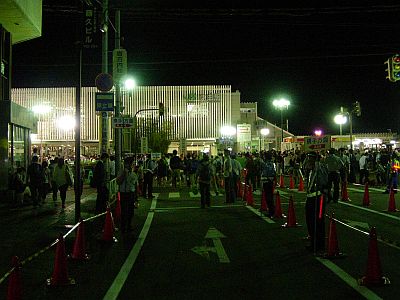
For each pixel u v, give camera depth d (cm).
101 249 1106
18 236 1285
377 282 772
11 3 1855
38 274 889
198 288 771
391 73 2403
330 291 744
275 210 1605
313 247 1048
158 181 3158
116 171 2258
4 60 2175
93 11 1680
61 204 2081
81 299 723
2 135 2048
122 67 2312
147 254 1046
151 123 6100
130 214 1346
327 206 1853
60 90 6131
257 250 1068
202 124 6303
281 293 736
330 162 1936
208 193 1925
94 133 6144
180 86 6275
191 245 1140
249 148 4525
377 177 2900
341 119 4891
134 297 725
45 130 6119
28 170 1970
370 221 1477
